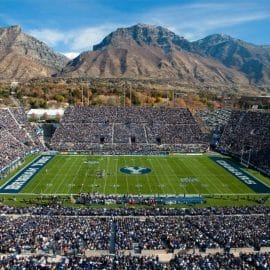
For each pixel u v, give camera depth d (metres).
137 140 123.94
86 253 42.81
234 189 78.12
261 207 64.31
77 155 110.19
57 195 72.06
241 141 118.62
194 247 44.25
